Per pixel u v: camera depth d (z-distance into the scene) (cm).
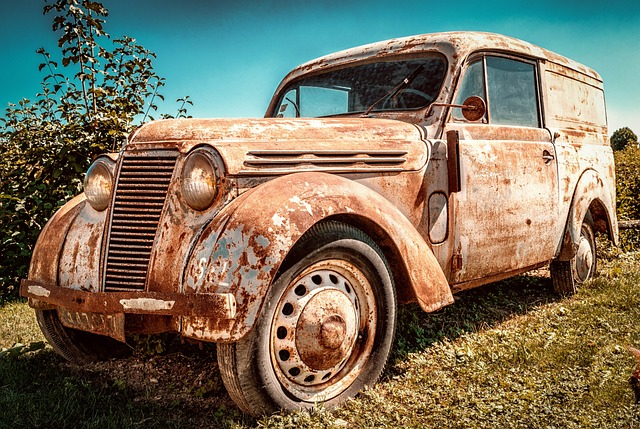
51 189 554
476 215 366
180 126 282
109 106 624
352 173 302
